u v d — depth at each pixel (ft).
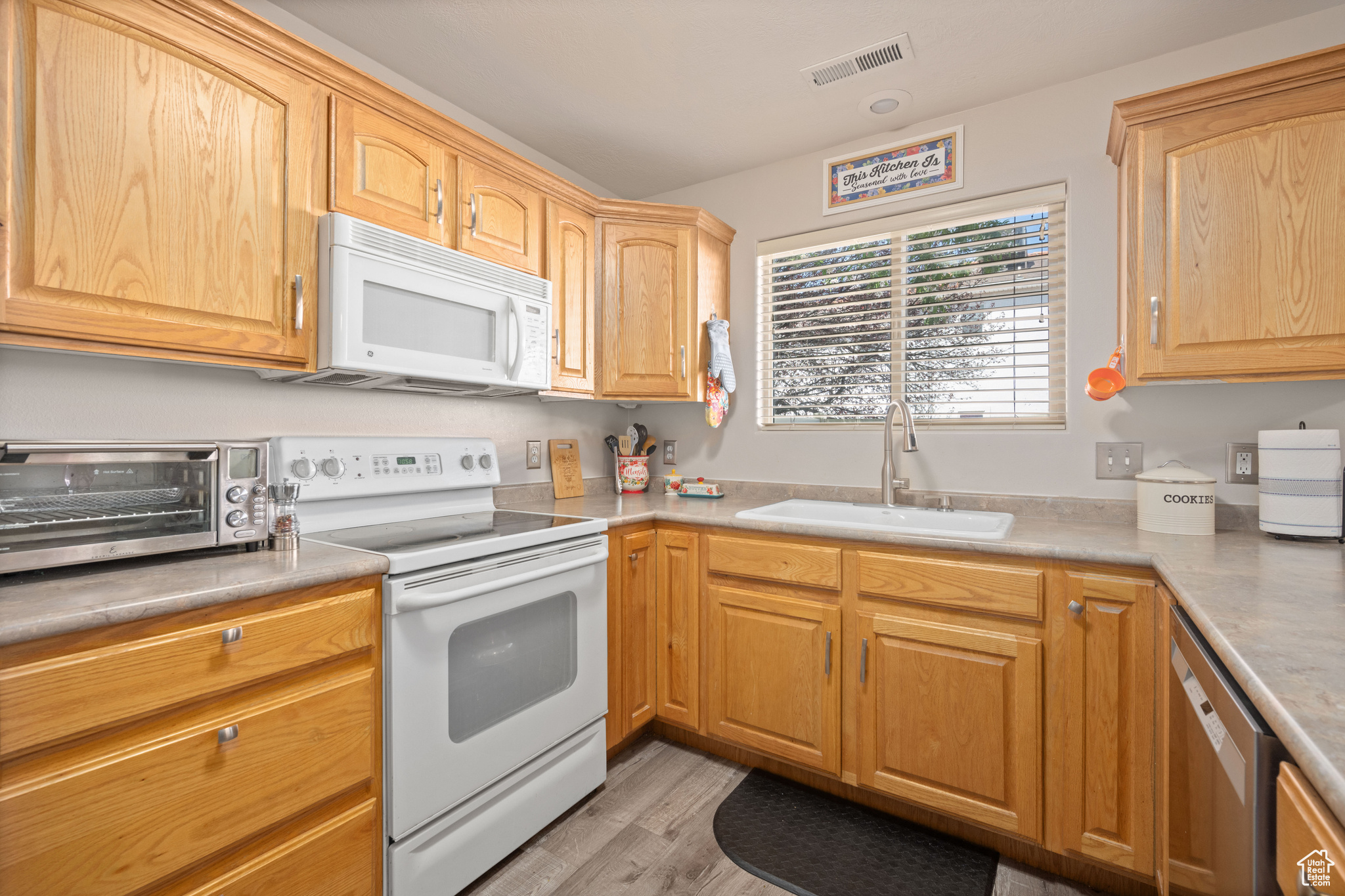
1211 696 2.92
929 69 6.35
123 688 3.04
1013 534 5.48
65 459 3.39
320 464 5.48
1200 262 5.01
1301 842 1.86
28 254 3.44
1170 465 5.69
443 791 4.54
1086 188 6.44
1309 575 3.78
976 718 5.19
